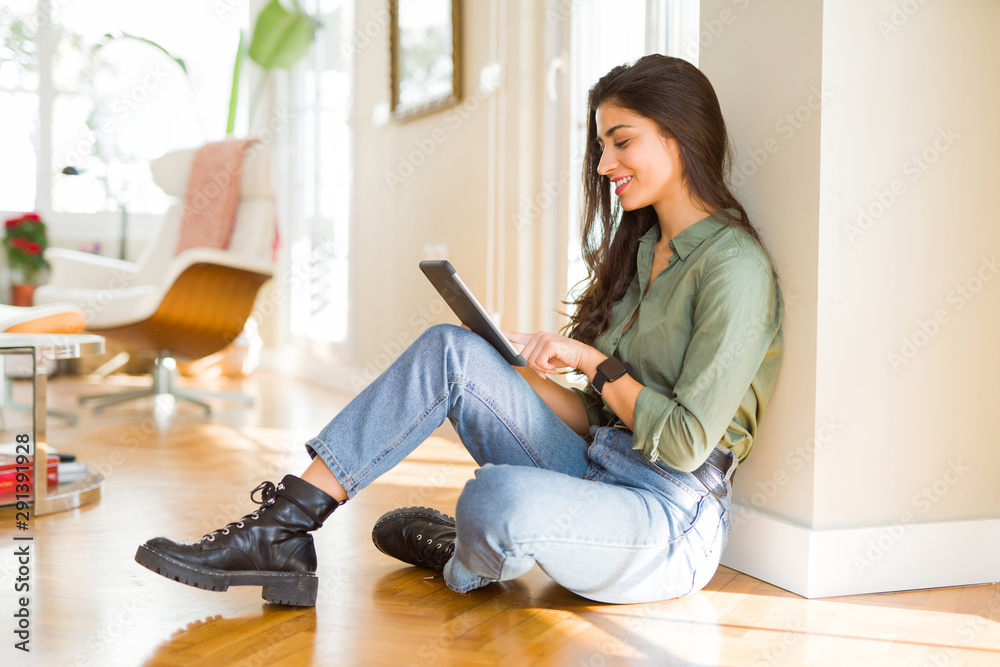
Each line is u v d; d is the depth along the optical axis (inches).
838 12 57.7
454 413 54.2
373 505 82.6
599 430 56.0
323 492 52.6
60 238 197.2
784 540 59.8
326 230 187.3
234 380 197.5
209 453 110.2
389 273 155.3
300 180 202.4
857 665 46.6
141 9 202.4
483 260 122.1
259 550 51.4
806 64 58.6
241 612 52.9
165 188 163.8
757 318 50.8
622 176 56.0
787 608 55.8
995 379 63.0
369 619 52.0
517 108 112.3
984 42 61.9
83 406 150.9
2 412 132.5
